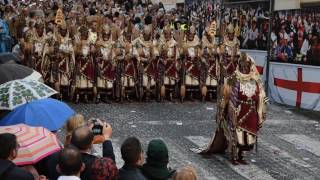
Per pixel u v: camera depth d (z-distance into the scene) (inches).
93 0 875.4
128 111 478.9
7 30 566.6
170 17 665.0
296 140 393.1
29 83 229.6
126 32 524.4
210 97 547.5
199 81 541.3
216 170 311.3
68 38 503.5
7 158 156.5
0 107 218.5
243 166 322.0
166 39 533.6
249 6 604.7
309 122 460.8
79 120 194.2
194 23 715.4
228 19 651.5
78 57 504.7
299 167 325.4
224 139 339.6
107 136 188.1
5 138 156.9
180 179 154.0
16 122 209.9
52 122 211.6
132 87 526.3
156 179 170.1
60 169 152.0
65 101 512.4
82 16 584.4
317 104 502.0
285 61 542.0
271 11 558.6
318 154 357.1
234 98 319.9
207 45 542.0
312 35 501.0
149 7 774.5
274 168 320.8
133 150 164.6
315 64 500.7
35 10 631.2
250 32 604.4
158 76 530.9
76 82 504.7
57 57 499.2
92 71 507.2
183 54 537.6
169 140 376.5
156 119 447.5
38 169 185.5
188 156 338.3
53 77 499.8
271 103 558.3
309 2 502.0
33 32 506.9
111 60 512.4
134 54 518.9
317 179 302.7
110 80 514.3
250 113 321.4
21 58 504.7
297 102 526.9
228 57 541.3
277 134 411.2
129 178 162.1
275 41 556.1
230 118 322.7
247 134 321.4
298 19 519.8
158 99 534.6
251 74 323.0
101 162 155.4
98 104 508.1
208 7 708.7
